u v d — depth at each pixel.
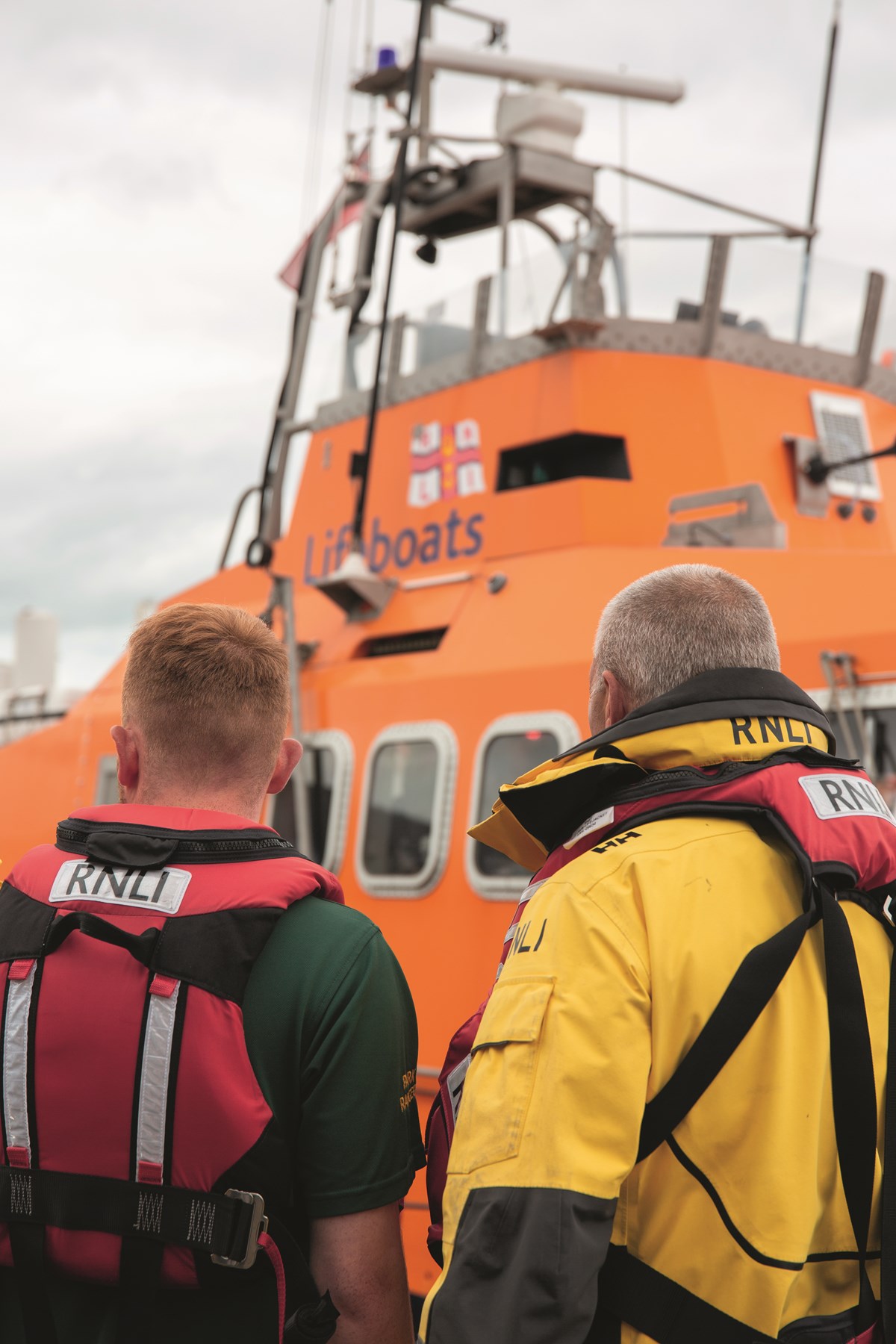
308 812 5.00
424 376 5.89
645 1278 1.43
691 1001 1.45
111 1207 1.49
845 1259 1.47
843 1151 1.47
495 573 4.99
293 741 1.89
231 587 6.70
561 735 4.23
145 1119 1.49
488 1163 1.42
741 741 1.61
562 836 1.74
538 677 4.40
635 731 1.64
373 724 4.91
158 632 1.77
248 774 1.76
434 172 6.57
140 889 1.59
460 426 5.59
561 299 5.32
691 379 5.36
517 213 6.88
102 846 1.63
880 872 1.58
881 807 1.64
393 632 5.21
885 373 6.05
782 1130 1.43
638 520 5.05
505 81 6.61
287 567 6.46
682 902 1.49
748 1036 1.45
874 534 5.70
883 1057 1.51
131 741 1.78
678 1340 1.40
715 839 1.55
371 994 1.60
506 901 4.24
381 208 6.53
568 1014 1.44
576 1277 1.33
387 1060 1.60
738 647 1.69
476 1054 1.51
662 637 1.70
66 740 6.08
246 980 1.56
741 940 1.49
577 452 5.30
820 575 3.96
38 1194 1.51
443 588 5.21
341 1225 1.55
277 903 1.60
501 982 1.53
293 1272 1.52
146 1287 1.47
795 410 5.60
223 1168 1.49
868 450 5.78
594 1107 1.40
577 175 6.45
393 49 6.66
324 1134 1.55
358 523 5.38
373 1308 1.55
